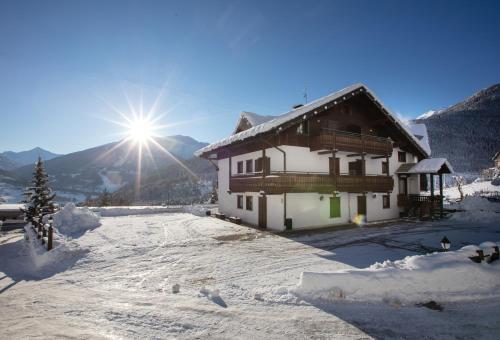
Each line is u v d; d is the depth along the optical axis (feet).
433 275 24.40
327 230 57.82
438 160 75.36
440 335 17.97
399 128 73.92
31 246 45.57
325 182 60.08
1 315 21.22
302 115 56.70
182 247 43.01
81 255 38.91
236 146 68.80
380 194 76.69
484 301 22.54
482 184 164.45
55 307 22.58
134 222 68.23
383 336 17.81
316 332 18.29
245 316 20.52
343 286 23.22
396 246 43.62
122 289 26.58
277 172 59.72
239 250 41.09
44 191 94.12
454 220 72.38
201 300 23.54
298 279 28.25
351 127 71.82
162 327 19.13
